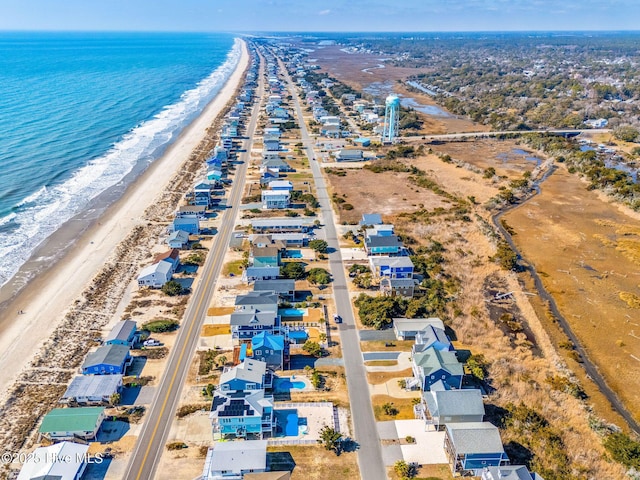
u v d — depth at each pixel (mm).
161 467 47562
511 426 53562
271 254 85125
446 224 107000
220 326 69562
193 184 126750
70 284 79062
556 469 48281
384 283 80125
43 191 116812
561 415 55969
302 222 101875
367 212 112938
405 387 59062
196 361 62406
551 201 125625
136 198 116125
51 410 53188
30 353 62844
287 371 61406
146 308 73500
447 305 76250
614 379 63781
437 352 60625
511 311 78000
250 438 51469
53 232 97625
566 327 74625
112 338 63219
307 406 55750
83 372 58312
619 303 80625
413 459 49375
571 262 93812
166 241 94312
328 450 50188
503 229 107812
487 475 45594
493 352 66562
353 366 62656
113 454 48781
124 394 56750
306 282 82375
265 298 71438
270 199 112125
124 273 83125
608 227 109625
